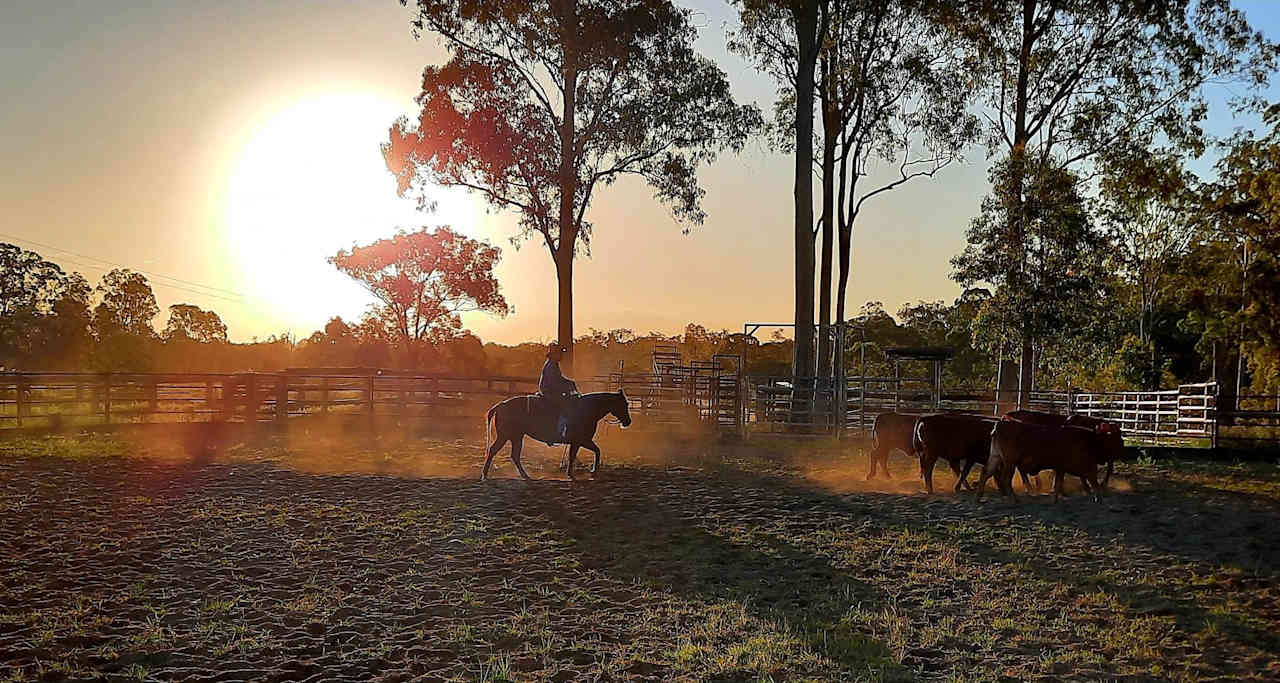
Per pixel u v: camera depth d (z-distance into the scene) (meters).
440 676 6.96
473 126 33.94
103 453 18.95
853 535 11.78
